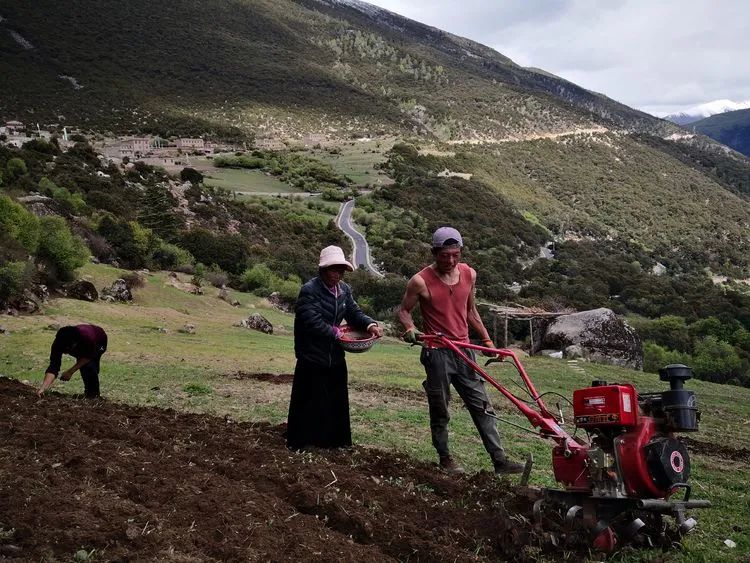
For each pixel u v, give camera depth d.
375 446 9.62
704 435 15.64
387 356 31.34
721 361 54.06
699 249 191.88
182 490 5.32
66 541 4.10
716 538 6.28
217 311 47.12
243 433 8.24
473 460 9.24
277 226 108.44
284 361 25.59
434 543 5.03
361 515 5.37
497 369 27.89
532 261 132.62
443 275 7.55
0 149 87.00
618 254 156.12
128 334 28.73
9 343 21.95
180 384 15.26
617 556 5.35
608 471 5.42
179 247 70.50
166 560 4.06
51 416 7.44
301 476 6.21
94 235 55.19
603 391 5.56
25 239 36.69
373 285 69.19
